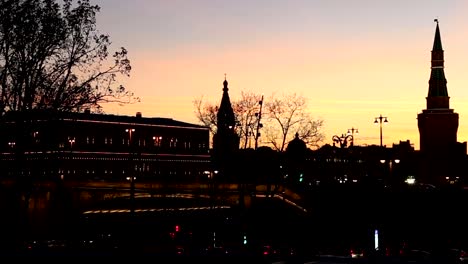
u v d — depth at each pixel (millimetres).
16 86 54562
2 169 59938
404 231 155875
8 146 59625
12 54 54188
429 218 156750
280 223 135750
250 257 49938
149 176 190000
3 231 68312
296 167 137625
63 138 62125
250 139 136500
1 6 52375
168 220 148375
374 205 155750
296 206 144500
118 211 140000
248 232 129750
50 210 126125
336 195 154875
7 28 52906
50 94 55094
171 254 49875
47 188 114625
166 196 142875
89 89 55781
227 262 49219
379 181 183750
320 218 150625
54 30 53906
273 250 85375
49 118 55281
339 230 150250
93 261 47656
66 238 127312
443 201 157250
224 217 137625
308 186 153500
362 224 150250
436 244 144875
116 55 56844
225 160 133250
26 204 63438
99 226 137625
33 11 53375
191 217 144500
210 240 136250
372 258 53344
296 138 133500
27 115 55312
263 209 135875
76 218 130000
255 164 129875
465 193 157750
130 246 74250
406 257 57656
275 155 131375
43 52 54281
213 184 136875
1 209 69562
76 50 55188
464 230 156250
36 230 122188
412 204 157500
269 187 128875
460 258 68312
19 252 49406
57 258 47594
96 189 133750
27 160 60312
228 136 133375
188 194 141000
